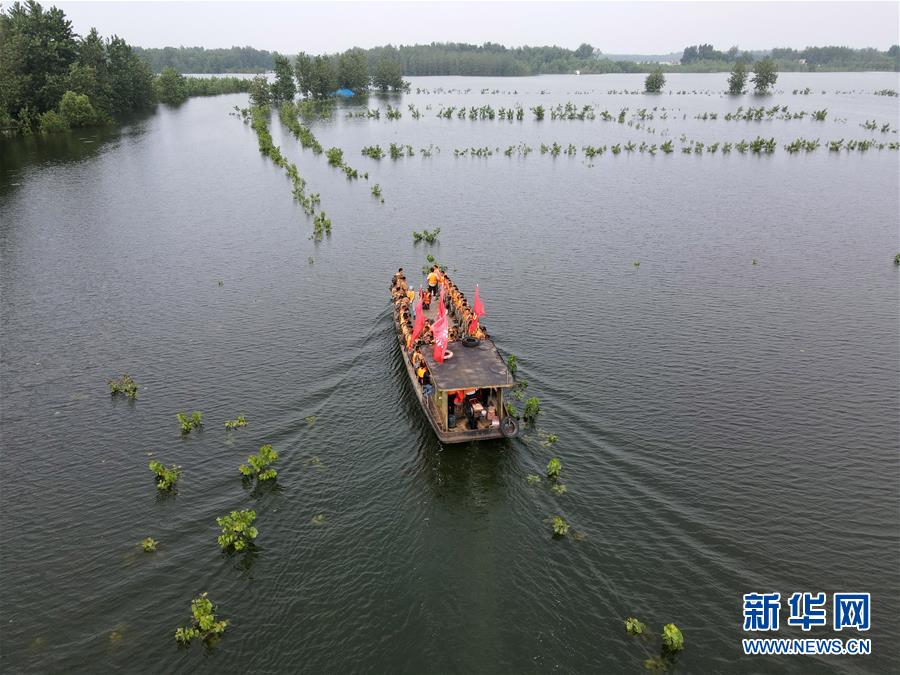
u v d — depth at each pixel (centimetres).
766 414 3728
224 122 17112
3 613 2506
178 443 3531
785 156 11625
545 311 5144
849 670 2259
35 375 4225
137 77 19062
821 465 3297
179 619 2484
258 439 3569
